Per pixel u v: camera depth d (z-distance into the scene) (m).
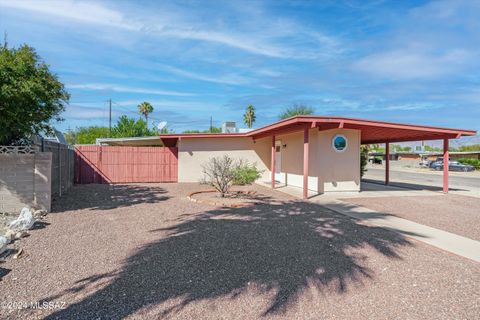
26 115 7.33
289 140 15.82
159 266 4.34
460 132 12.52
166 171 17.92
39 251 4.88
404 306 3.38
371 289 3.78
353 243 5.63
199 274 4.09
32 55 7.41
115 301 3.32
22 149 7.90
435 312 3.26
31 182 7.88
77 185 15.64
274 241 5.62
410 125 11.90
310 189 13.59
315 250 5.16
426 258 4.95
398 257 4.96
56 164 10.96
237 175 11.95
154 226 6.66
